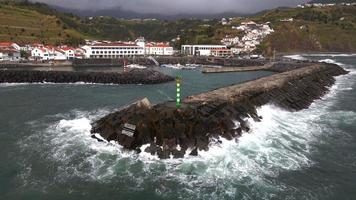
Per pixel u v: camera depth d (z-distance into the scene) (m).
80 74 104.50
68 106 63.84
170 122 38.50
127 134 38.53
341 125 48.47
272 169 33.66
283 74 89.75
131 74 107.12
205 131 38.88
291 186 30.48
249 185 30.42
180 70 150.75
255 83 70.38
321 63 136.75
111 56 194.12
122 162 35.09
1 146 40.62
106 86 95.69
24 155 37.72
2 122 51.50
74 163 35.25
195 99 51.50
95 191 29.80
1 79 100.06
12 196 29.14
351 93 76.75
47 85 95.88
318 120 51.09
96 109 60.97
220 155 36.41
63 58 169.12
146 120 38.78
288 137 42.91
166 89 90.31
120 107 62.88
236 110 47.81
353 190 30.14
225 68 143.62
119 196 28.95
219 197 28.47
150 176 32.09
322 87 82.19
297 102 61.38
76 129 46.56
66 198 28.78
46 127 48.38
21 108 61.84
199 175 32.16
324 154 37.78
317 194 29.31
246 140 40.94
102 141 40.75
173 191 29.47
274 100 58.84
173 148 36.47
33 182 31.50
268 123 48.53
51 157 36.94
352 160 36.34
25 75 102.12
